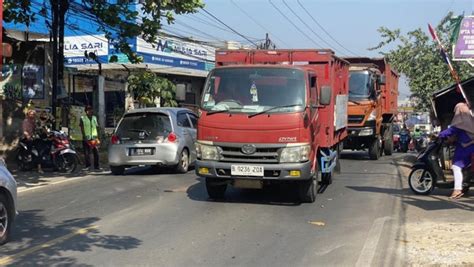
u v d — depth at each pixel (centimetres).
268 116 912
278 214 888
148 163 1384
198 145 949
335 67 1130
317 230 775
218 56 1091
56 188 1162
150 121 1410
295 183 986
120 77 2766
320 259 627
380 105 1914
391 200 1023
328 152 1091
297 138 902
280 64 1019
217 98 957
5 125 1695
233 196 1059
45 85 1878
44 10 1764
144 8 1420
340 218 858
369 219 848
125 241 704
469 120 1016
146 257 631
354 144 1923
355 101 1805
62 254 640
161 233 750
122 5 1499
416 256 631
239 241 710
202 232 758
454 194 1031
